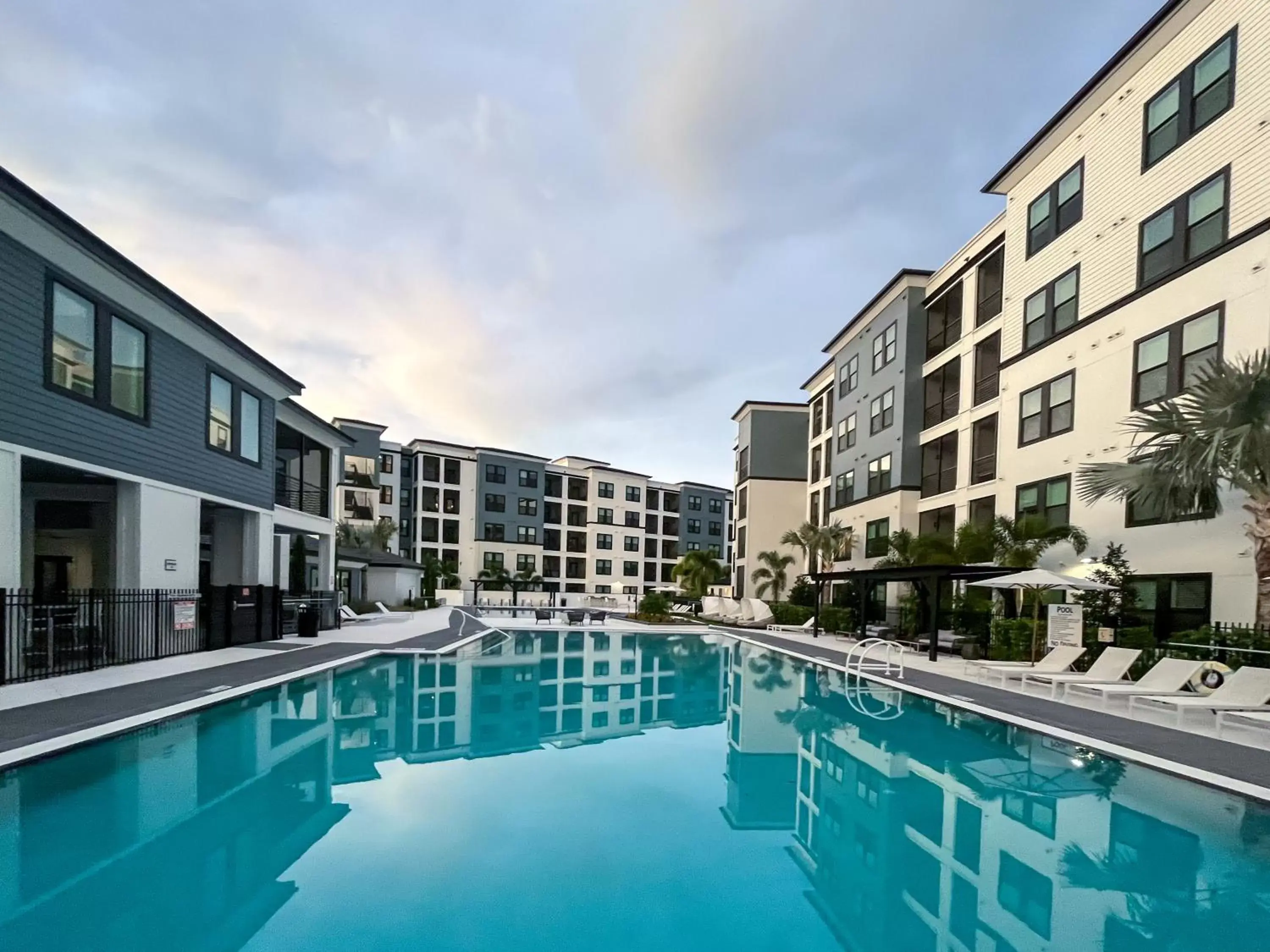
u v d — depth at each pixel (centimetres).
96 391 1120
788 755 820
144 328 1245
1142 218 1411
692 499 7119
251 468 1662
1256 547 1020
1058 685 1123
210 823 566
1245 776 633
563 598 4881
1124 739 771
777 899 460
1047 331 1703
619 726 975
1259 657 983
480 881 476
